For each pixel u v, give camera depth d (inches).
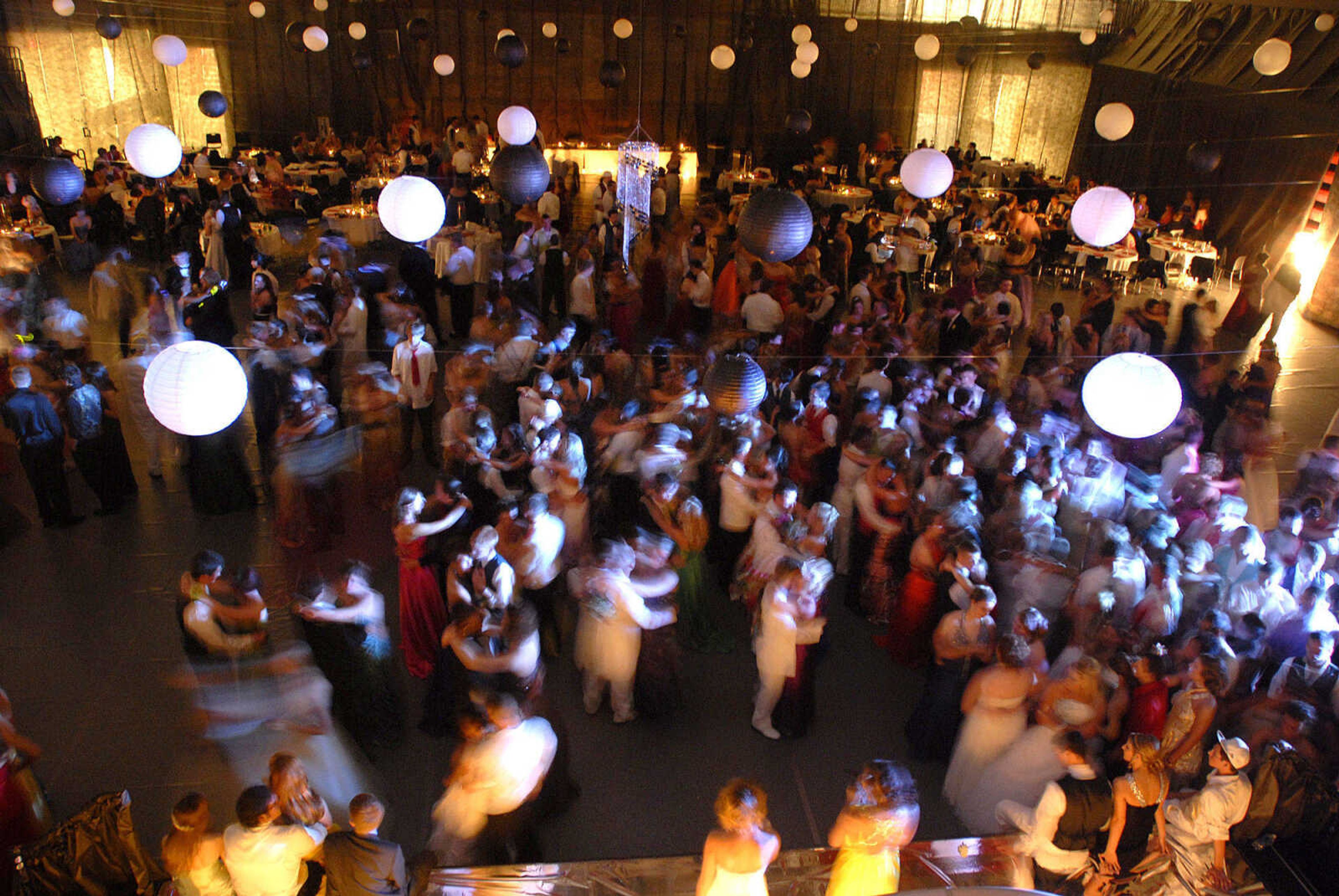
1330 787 186.2
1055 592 233.5
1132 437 188.9
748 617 270.5
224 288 403.9
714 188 807.7
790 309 423.8
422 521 247.3
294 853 152.3
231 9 802.8
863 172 780.6
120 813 168.2
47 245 553.0
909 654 254.2
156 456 331.3
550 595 245.6
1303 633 220.5
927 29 843.4
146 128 344.8
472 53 837.2
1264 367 359.9
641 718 232.7
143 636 254.1
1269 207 606.5
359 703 210.5
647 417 301.1
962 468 263.9
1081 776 174.6
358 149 775.1
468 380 339.3
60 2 588.1
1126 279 598.5
